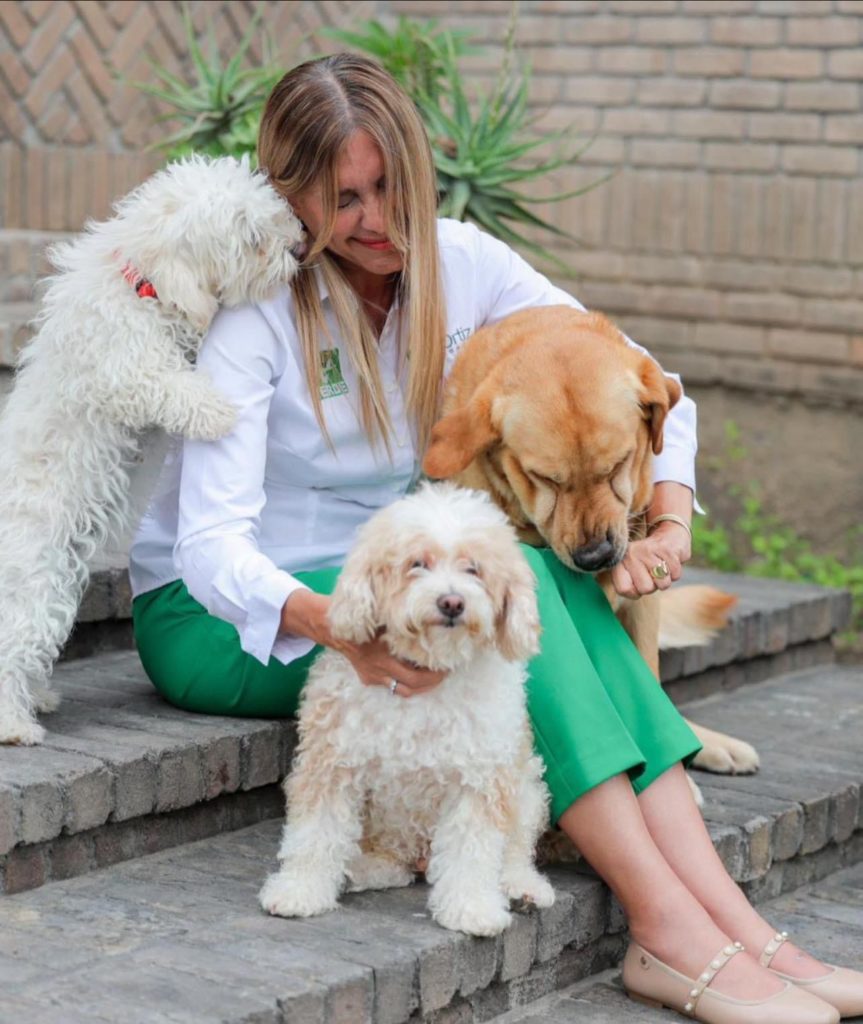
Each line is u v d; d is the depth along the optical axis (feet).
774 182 27.68
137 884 12.31
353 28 30.45
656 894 12.00
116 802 12.50
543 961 12.31
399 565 10.78
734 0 27.63
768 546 27.45
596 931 12.85
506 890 12.03
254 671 13.61
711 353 28.55
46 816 12.00
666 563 13.50
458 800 11.53
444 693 11.18
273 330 13.10
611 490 13.56
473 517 11.05
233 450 12.69
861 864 16.44
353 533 14.03
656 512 14.47
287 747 13.85
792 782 16.11
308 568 13.80
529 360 13.76
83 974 10.48
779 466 28.25
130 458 13.53
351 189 12.83
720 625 17.16
